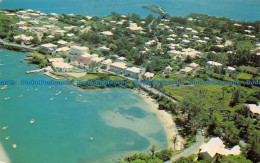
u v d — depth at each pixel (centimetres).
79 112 16412
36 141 13075
